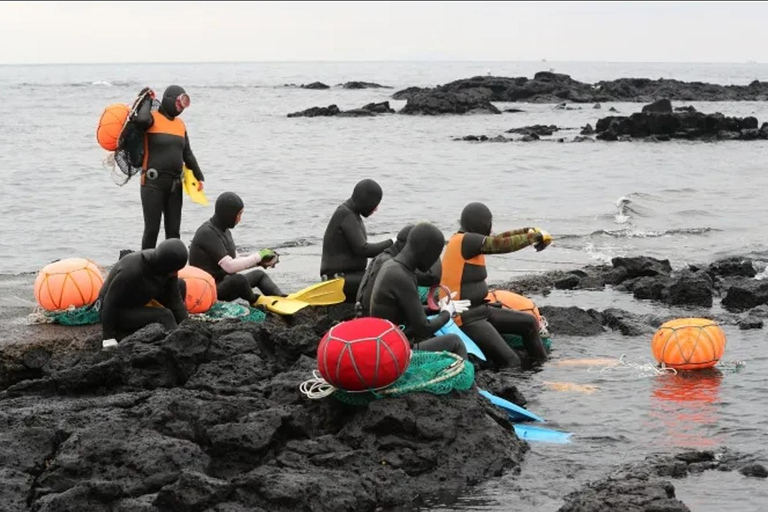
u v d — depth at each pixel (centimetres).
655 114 5859
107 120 1370
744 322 1509
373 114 8131
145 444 859
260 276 1414
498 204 2984
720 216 2758
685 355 1253
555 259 2066
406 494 866
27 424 926
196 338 1056
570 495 863
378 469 884
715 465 941
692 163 4397
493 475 916
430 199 3094
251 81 18400
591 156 4719
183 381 1040
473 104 8500
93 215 2658
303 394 973
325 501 816
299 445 901
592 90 10975
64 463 844
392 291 1041
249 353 1074
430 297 1134
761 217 2739
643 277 1823
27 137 5484
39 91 12688
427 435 919
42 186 3284
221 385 1009
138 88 13950
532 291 1769
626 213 2773
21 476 844
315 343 1112
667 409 1114
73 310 1245
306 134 6050
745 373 1258
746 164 4350
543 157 4634
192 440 896
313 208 2845
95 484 798
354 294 1402
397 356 923
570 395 1170
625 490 833
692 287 1678
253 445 879
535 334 1319
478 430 944
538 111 8931
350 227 1386
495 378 1160
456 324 1286
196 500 790
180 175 1403
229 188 3338
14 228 2433
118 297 1141
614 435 1029
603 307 1662
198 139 5600
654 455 960
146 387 1028
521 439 1005
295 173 3838
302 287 1600
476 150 4991
